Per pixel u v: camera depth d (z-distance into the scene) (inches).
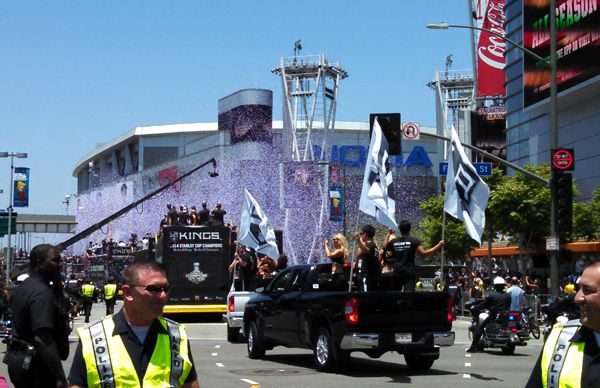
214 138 3548.2
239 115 3331.7
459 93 4601.4
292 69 3878.0
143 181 4503.0
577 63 1969.7
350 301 528.4
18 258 2091.5
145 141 5246.1
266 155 3304.6
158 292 163.8
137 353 163.3
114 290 1293.1
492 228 1713.8
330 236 3080.7
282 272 636.7
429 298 542.3
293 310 594.9
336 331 541.0
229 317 823.1
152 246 1370.6
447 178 609.3
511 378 532.7
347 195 3634.4
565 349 154.6
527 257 2106.3
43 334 234.2
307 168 3149.6
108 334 164.2
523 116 2484.0
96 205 4776.1
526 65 2217.0
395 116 712.4
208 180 3376.0
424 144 4904.0
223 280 1167.6
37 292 238.4
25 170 2164.1
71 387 162.7
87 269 2262.6
